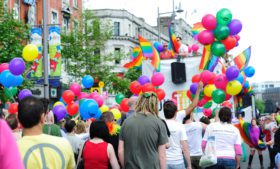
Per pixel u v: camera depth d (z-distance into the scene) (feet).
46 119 21.89
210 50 29.89
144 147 17.11
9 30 56.80
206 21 27.84
